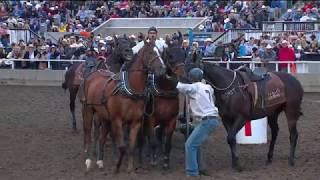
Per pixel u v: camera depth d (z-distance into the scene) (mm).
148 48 10812
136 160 12523
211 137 15422
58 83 27344
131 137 11156
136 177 11062
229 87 11656
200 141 11008
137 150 12898
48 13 39219
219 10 36250
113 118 11102
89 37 28156
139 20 36656
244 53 26141
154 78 11312
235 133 11625
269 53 24328
